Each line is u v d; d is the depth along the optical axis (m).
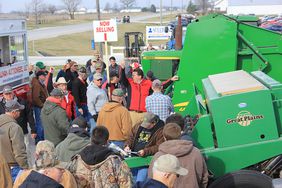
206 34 8.11
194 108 7.79
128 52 19.12
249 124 5.68
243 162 5.69
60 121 7.16
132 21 79.25
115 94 6.58
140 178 5.79
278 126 5.79
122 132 6.55
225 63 8.09
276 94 5.81
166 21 73.06
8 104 6.06
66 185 4.07
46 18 99.94
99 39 9.63
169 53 10.48
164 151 5.00
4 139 5.91
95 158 4.52
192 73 8.30
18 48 11.76
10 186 4.91
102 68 11.48
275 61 8.15
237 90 5.70
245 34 8.20
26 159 6.07
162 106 7.20
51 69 11.91
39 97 10.02
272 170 5.82
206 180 5.16
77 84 10.05
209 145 5.90
